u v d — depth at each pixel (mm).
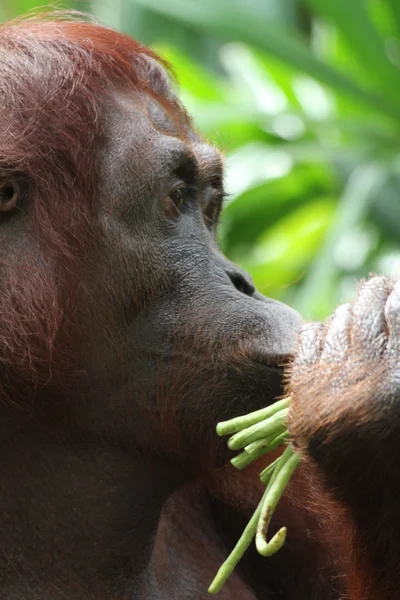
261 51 11797
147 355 4926
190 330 4898
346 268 12398
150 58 5387
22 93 4867
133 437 4977
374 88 11875
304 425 4352
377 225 12180
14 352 4766
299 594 5930
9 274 4785
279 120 12180
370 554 4816
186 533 5594
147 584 5230
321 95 13523
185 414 4953
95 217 4836
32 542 4969
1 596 4957
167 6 11750
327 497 4570
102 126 4902
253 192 12234
